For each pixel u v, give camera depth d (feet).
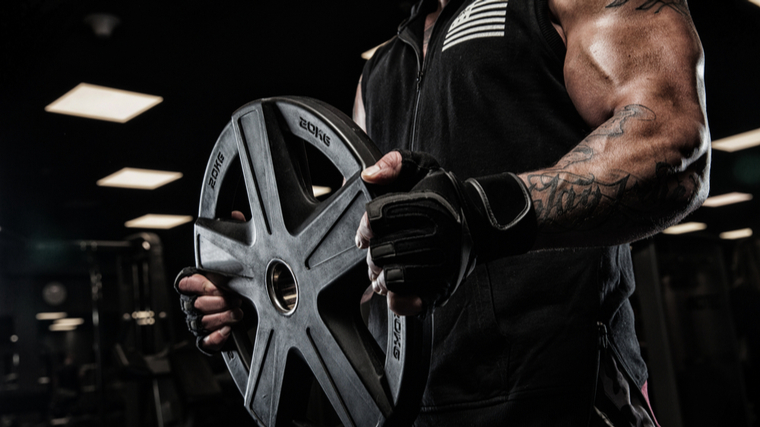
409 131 3.20
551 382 2.42
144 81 16.08
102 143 20.48
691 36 2.36
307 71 17.03
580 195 2.00
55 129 18.79
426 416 2.67
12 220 30.63
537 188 2.01
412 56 3.37
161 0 12.68
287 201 2.41
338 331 2.22
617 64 2.34
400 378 1.98
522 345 2.50
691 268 11.59
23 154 20.92
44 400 37.06
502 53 2.75
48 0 11.42
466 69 2.83
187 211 31.50
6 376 37.37
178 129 19.85
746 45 15.47
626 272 2.75
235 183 2.94
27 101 16.19
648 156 2.05
